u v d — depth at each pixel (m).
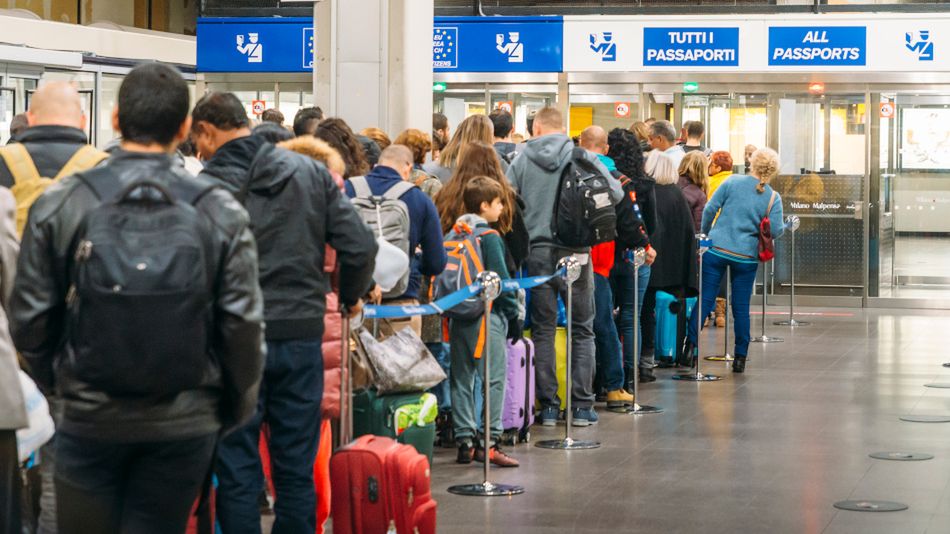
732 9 24.78
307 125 11.35
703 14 24.14
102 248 4.90
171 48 26.95
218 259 5.09
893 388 14.63
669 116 23.98
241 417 5.36
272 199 6.77
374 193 9.46
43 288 5.04
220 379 5.22
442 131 14.11
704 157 16.39
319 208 6.87
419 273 10.01
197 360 5.01
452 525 8.62
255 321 5.12
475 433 10.50
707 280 15.74
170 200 5.03
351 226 6.93
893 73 22.95
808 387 14.73
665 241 14.42
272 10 27.23
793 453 11.06
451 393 10.55
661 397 14.05
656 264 14.44
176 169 5.25
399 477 7.48
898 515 8.91
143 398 4.99
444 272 10.06
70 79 22.42
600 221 11.55
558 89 23.95
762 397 14.02
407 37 13.96
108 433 5.01
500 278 10.12
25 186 6.85
